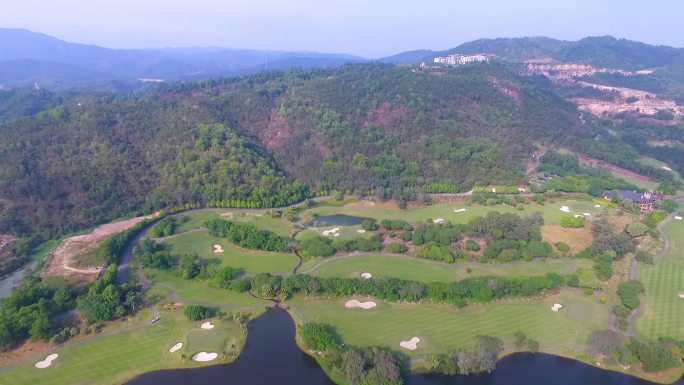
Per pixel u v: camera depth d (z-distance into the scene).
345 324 120.94
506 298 133.38
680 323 122.44
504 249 159.38
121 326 120.94
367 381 94.56
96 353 109.88
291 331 119.62
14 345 111.75
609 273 144.50
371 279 137.75
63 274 147.75
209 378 102.31
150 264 152.38
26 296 127.31
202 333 117.81
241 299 134.12
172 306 130.25
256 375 103.31
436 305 129.75
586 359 108.81
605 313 127.06
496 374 103.88
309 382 101.06
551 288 136.62
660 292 137.75
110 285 130.88
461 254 159.12
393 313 126.00
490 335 116.62
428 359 104.00
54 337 112.62
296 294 135.75
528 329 119.69
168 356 109.06
